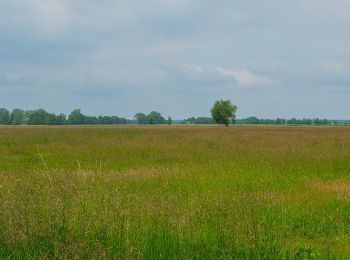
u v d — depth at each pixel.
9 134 50.09
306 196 10.85
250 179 13.83
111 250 5.77
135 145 29.23
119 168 16.62
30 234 5.96
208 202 8.99
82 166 17.27
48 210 6.72
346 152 23.53
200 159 19.97
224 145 29.36
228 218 7.47
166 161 19.48
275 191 11.69
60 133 53.81
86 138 39.38
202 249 5.97
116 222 6.61
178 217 7.39
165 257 5.72
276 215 8.72
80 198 7.85
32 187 7.98
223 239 6.38
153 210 7.68
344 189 12.02
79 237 6.01
